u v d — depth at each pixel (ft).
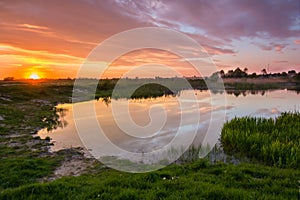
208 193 15.61
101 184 17.97
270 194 15.57
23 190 16.74
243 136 31.94
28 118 58.65
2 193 16.37
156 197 15.44
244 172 21.04
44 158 28.71
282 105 86.58
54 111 72.49
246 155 29.43
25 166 24.86
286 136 32.81
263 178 19.67
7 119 54.54
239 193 15.55
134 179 18.81
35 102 89.15
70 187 17.60
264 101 100.07
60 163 27.02
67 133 43.68
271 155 26.63
